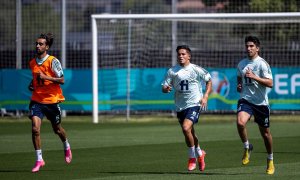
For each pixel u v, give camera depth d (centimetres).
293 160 4356
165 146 5275
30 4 9512
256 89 3712
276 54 8656
